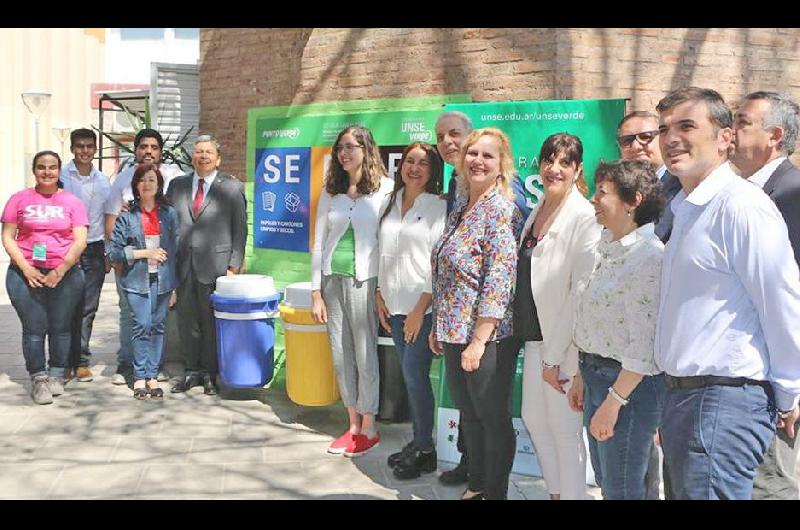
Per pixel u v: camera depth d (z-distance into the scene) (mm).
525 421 3705
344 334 4906
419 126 5535
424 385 4504
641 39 5062
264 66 6508
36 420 5473
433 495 4246
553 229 3430
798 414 2961
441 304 3773
